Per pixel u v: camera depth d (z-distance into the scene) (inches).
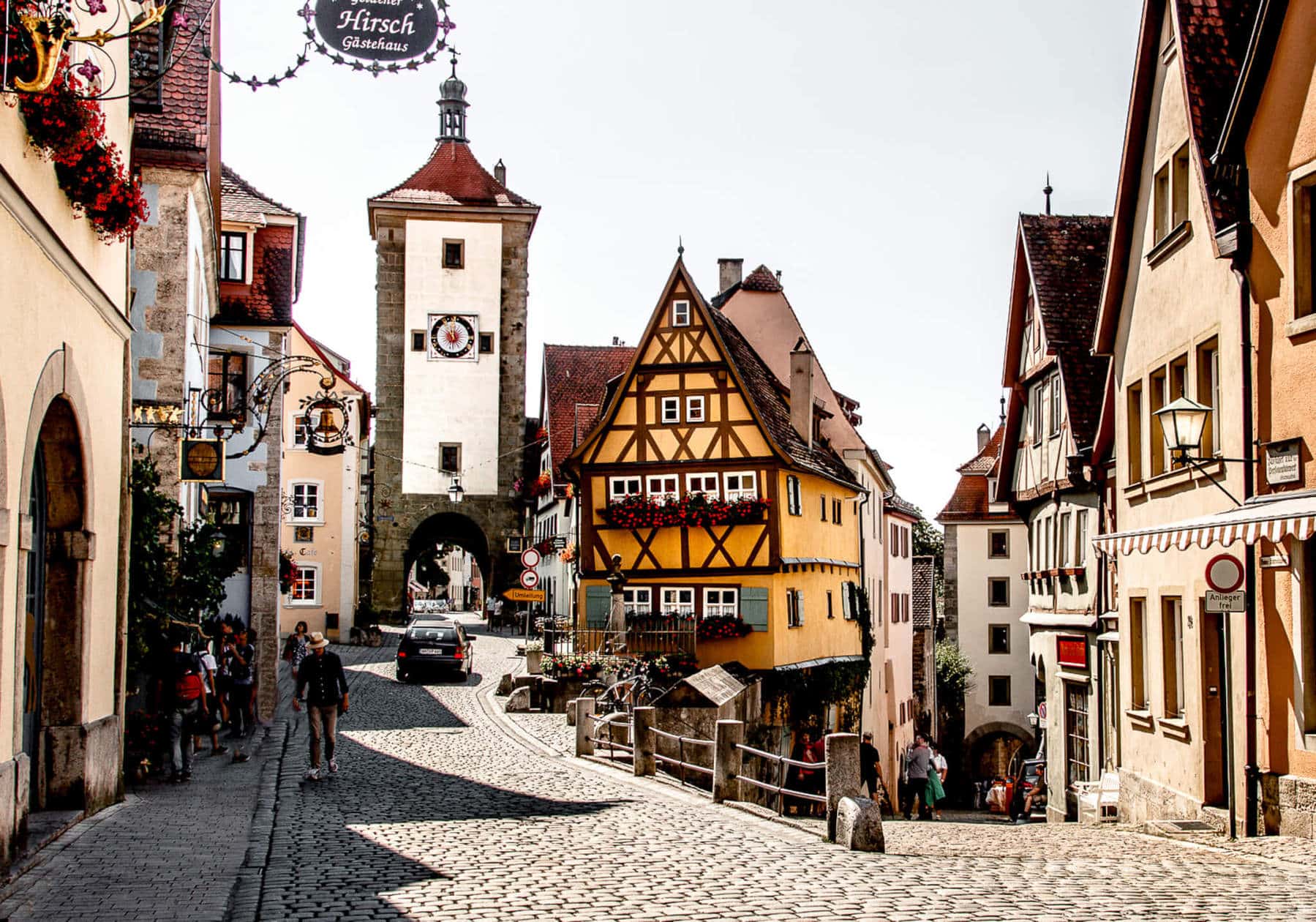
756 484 1326.3
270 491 1029.2
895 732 1934.1
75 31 366.6
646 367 1366.9
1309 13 490.9
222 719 901.8
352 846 442.6
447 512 2367.1
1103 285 759.7
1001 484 1140.5
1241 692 540.1
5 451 351.9
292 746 815.7
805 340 1585.9
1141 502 711.1
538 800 583.8
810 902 342.6
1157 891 360.5
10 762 363.6
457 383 2381.9
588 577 1365.7
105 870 382.3
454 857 419.2
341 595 2044.8
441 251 2391.7
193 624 695.1
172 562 733.3
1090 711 898.1
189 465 749.3
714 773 585.6
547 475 2074.3
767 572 1315.2
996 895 353.1
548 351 2285.9
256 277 1062.4
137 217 445.7
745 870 397.7
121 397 534.9
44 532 464.4
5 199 343.3
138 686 690.8
